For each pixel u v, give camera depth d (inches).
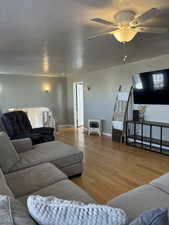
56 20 83.6
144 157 144.6
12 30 95.7
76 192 59.3
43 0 65.6
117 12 76.3
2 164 77.6
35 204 31.8
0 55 150.5
